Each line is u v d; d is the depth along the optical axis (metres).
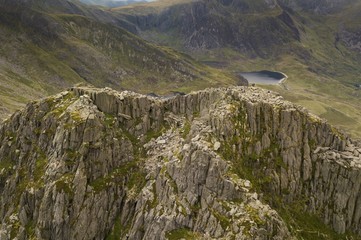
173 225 73.94
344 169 79.94
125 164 89.44
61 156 84.94
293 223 76.19
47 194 81.06
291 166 81.94
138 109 97.00
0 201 92.31
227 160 76.38
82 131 85.94
